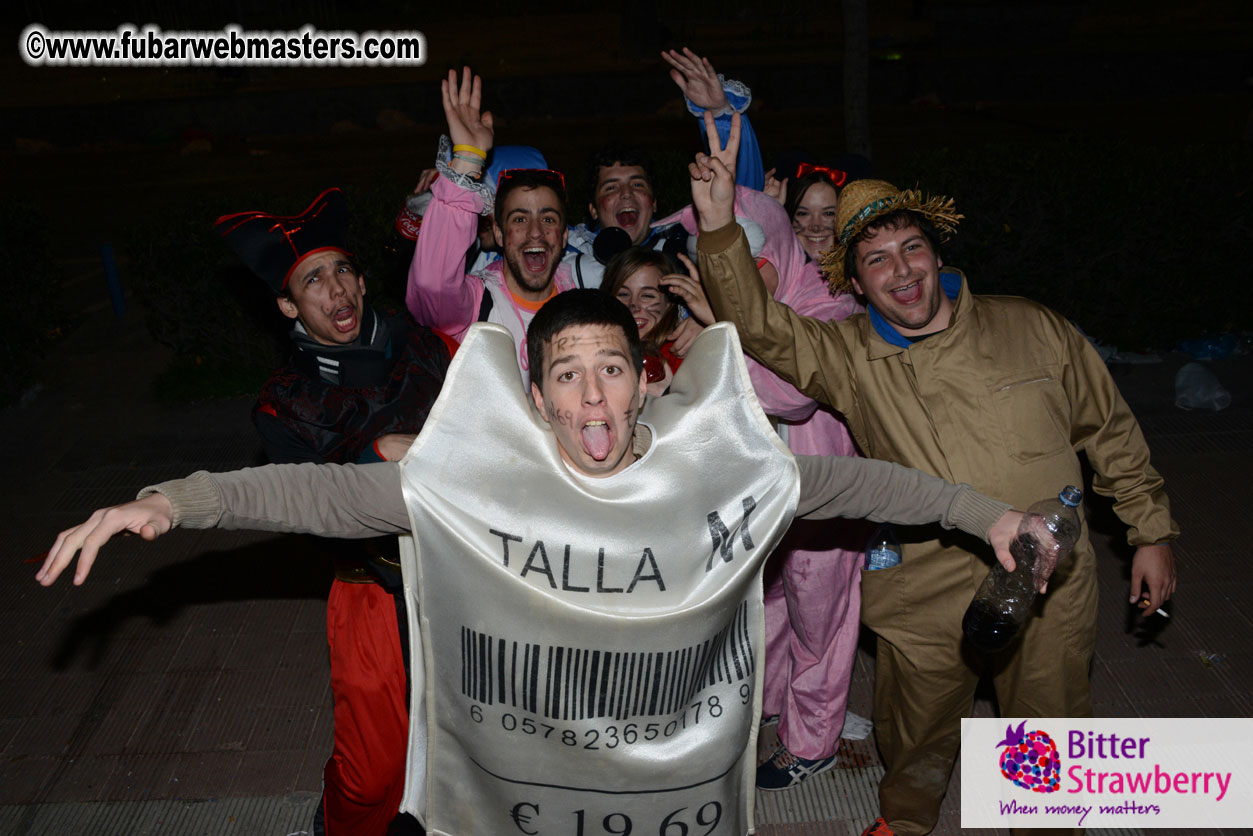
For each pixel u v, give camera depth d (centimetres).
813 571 332
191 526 206
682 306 345
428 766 249
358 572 300
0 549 544
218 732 404
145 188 1538
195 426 684
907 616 305
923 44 2270
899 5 2728
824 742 362
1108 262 695
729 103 404
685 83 399
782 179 448
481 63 2322
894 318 281
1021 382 279
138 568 513
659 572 226
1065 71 1897
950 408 281
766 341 291
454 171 321
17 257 717
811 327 294
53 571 188
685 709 237
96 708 419
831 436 338
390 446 264
